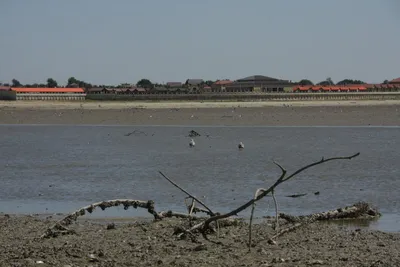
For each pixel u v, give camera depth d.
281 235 51.91
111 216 64.00
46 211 68.12
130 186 86.25
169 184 87.75
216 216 50.12
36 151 144.50
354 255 43.25
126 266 40.34
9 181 92.31
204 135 194.88
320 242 48.69
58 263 40.84
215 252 44.59
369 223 59.59
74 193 80.81
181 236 50.22
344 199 75.00
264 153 136.38
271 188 47.22
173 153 137.50
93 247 46.62
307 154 133.62
